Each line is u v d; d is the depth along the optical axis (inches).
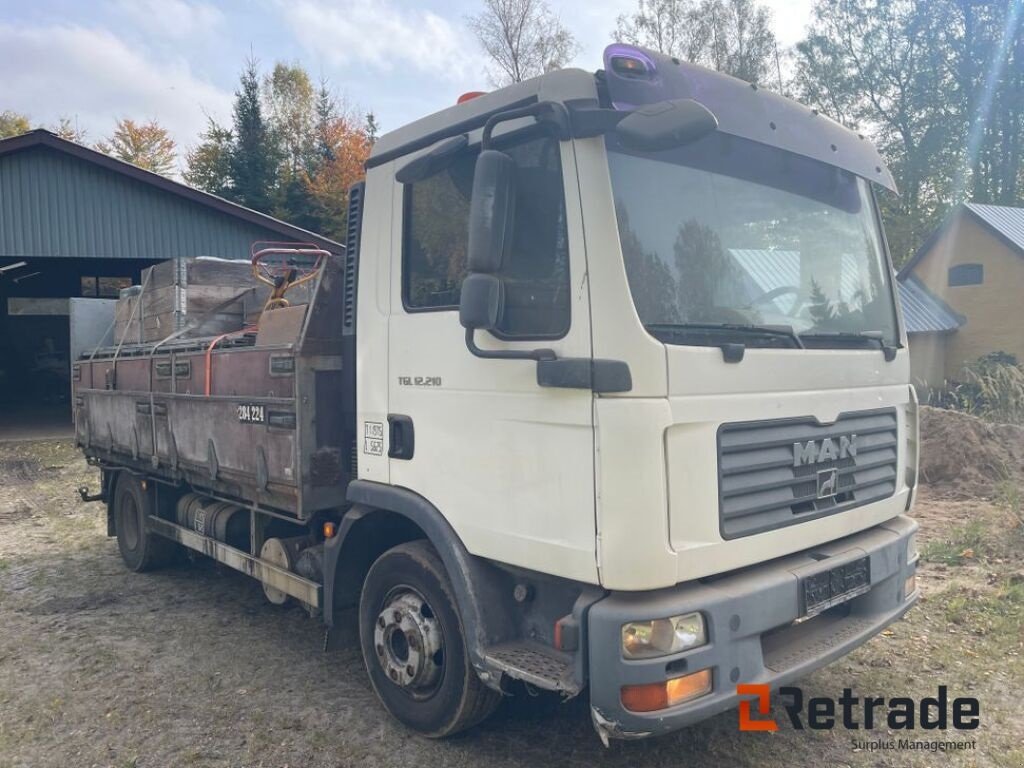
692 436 122.3
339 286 175.9
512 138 133.0
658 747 155.6
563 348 124.5
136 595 256.1
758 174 144.8
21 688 187.3
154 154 1657.2
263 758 154.3
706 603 120.9
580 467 122.4
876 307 167.3
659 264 126.1
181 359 223.5
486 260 122.8
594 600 121.4
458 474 142.5
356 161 1476.4
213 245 675.4
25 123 1644.9
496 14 1325.0
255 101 1610.5
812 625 147.6
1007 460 390.0
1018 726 161.6
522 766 149.4
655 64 128.2
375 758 153.1
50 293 945.5
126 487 282.7
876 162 171.6
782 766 149.1
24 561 300.4
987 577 246.2
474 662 136.9
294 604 212.5
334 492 175.2
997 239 920.3
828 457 143.3
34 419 767.7
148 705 177.0
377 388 160.9
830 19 1612.9
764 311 140.7
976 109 1512.1
